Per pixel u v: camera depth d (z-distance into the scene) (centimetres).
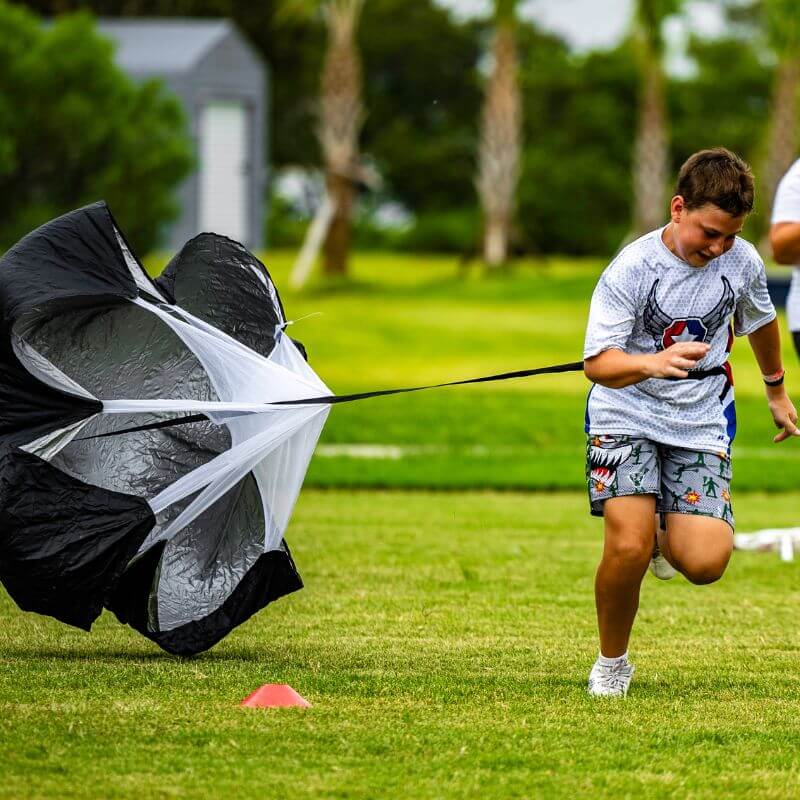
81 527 1670
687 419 1568
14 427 1695
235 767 1280
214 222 10619
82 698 1516
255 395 1784
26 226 7688
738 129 17588
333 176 10675
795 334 2325
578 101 18038
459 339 7825
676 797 1232
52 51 7712
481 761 1320
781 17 10894
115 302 1728
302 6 10838
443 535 2864
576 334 8056
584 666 1744
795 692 1623
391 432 4850
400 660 1756
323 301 9400
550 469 4019
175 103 8256
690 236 1505
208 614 1753
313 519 3080
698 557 1555
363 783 1247
